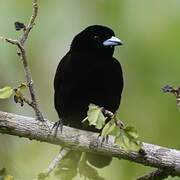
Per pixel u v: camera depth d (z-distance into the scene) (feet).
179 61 41.50
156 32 41.57
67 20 43.47
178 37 41.32
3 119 30.42
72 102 36.78
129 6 41.93
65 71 36.76
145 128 42.01
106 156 31.58
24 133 30.55
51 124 30.83
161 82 41.98
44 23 43.57
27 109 44.55
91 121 27.55
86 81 36.52
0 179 28.02
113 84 36.91
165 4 41.50
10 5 42.42
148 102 42.22
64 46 43.68
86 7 43.09
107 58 37.09
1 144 40.78
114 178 39.96
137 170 40.11
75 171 30.17
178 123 41.98
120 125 27.40
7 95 28.04
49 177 29.71
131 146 27.25
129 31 41.81
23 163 41.04
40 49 44.09
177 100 29.09
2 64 43.27
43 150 41.81
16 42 28.96
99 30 37.42
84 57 36.86
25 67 29.37
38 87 46.09
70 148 30.86
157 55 41.57
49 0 43.68
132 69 42.14
